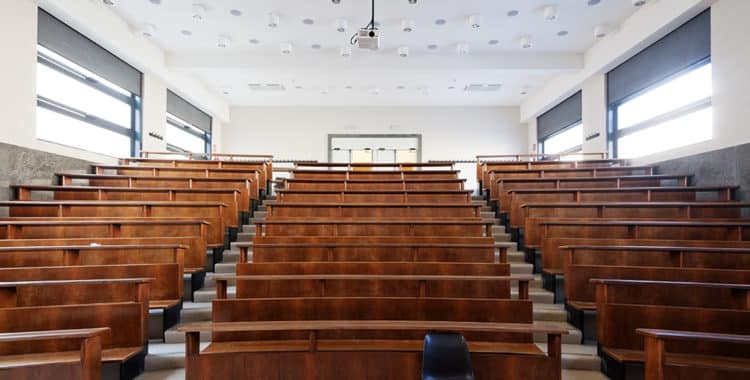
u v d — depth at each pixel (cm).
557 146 786
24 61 386
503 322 238
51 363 190
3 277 250
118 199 413
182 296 292
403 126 899
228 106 884
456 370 192
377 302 246
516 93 803
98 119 520
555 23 527
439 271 291
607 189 409
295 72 662
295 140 895
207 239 361
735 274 254
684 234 332
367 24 529
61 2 410
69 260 288
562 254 321
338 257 329
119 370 218
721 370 185
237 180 459
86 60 476
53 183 422
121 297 246
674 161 463
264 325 207
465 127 897
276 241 350
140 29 531
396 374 217
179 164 559
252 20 520
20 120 383
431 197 467
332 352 217
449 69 633
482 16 509
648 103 531
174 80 647
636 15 498
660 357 186
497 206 501
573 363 242
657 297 252
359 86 750
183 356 244
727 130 392
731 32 386
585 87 647
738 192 380
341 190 467
